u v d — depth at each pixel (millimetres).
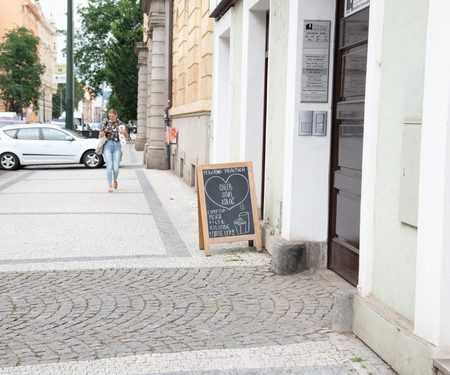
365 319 4223
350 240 5719
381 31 4184
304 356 4035
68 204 11312
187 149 15539
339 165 6047
